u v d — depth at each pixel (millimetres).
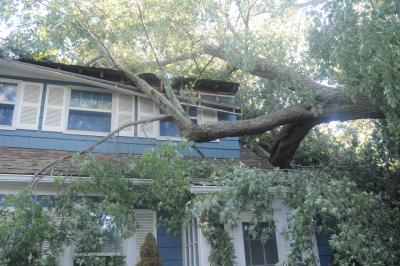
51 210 7328
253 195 6738
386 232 6234
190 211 6711
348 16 6246
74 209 6891
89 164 7004
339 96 8203
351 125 12953
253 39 9047
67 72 9523
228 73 12727
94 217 6961
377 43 5680
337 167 10562
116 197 7203
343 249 5637
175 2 9297
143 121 8484
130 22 9703
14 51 10367
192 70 12617
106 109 10000
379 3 6277
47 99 9531
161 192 7266
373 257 5637
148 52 10180
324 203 5844
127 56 10641
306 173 7137
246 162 10375
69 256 7332
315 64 8078
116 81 10102
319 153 12047
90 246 6750
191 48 10070
